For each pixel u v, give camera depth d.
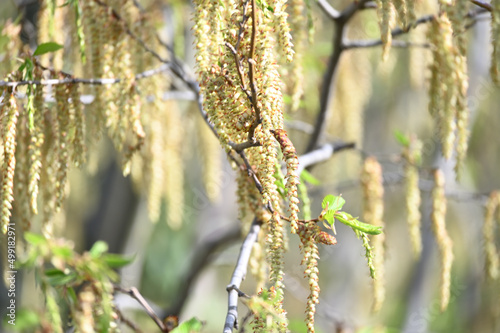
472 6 1.44
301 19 1.34
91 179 2.17
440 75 1.35
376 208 1.48
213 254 1.98
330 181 2.05
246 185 1.27
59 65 1.41
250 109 1.18
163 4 1.72
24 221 1.31
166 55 1.62
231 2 1.19
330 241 1.18
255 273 1.29
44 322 1.31
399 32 1.45
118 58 1.33
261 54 1.17
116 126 1.33
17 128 1.30
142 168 1.59
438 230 1.49
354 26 1.88
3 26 1.50
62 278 1.28
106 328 1.25
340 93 1.77
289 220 1.18
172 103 1.65
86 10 1.34
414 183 1.52
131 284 2.19
